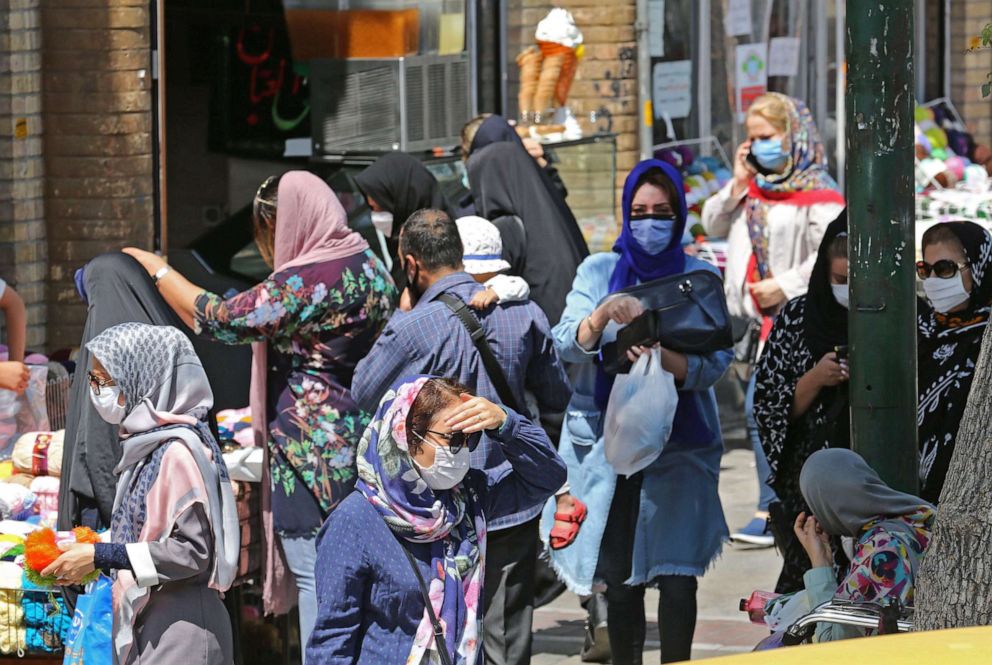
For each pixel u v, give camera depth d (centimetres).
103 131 2409
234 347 2145
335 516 1298
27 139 2372
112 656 1478
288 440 1745
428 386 1285
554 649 2130
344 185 2692
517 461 1379
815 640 1388
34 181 2389
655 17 3375
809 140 2773
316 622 1292
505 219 2156
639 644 1830
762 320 2753
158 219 2462
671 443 1784
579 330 1772
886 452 1484
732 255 2816
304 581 1753
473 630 1305
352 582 1283
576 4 3259
